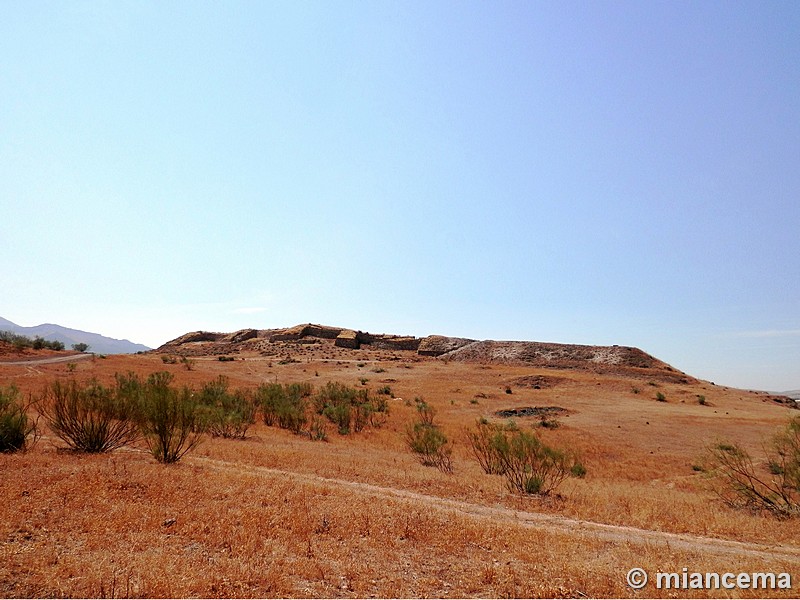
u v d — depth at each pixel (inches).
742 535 428.5
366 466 667.4
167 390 585.3
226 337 4800.7
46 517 302.0
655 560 319.9
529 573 281.0
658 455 1101.1
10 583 210.5
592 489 661.9
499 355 4033.0
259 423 1215.6
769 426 1515.7
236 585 230.1
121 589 211.8
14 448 521.3
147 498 367.6
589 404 2020.2
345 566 271.6
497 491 579.2
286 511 366.0
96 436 573.6
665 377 3070.9
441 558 303.0
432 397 2153.1
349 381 2573.8
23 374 1616.6
